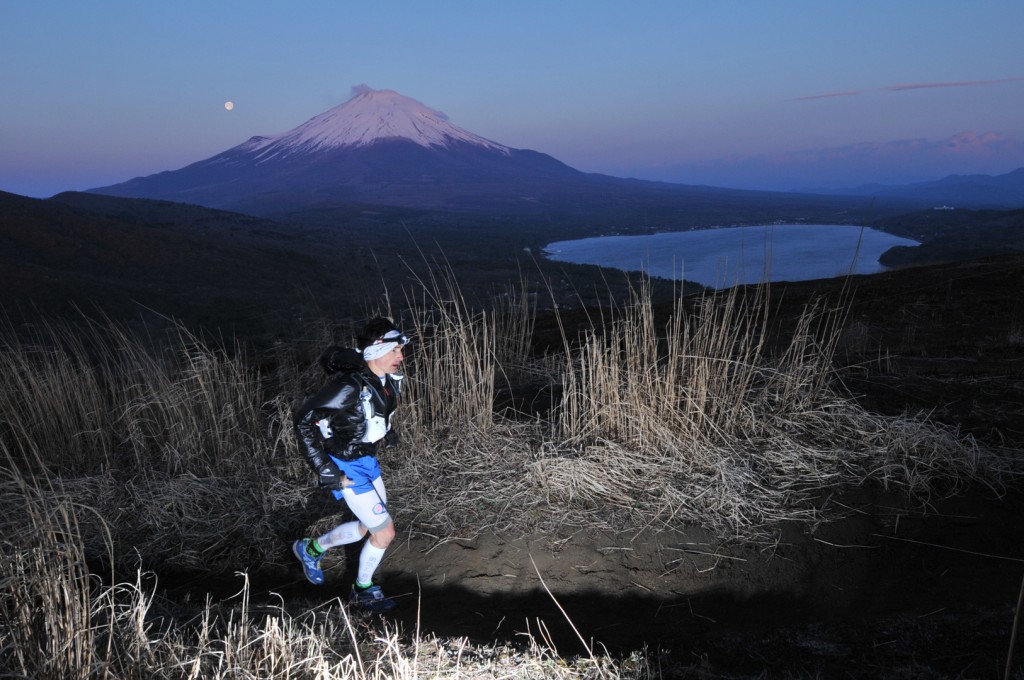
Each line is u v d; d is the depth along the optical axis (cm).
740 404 516
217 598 361
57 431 516
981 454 466
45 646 246
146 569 388
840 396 569
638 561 382
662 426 489
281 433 504
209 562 400
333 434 324
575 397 514
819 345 568
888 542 390
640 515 421
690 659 294
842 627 318
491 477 464
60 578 246
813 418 521
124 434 533
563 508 429
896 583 354
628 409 506
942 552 378
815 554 383
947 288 1107
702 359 518
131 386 555
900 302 1036
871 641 304
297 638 281
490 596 357
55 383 528
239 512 434
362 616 337
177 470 480
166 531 416
